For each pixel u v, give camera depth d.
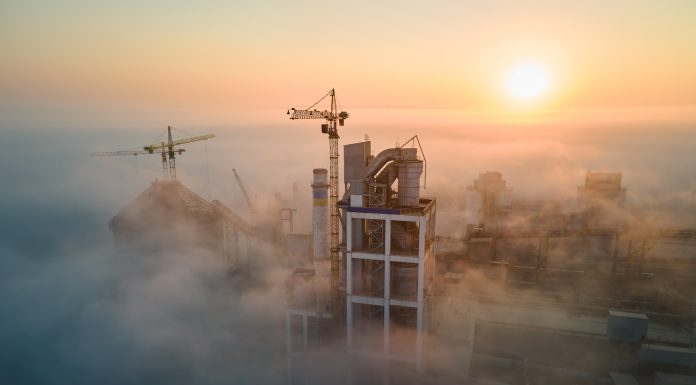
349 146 67.31
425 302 67.00
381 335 69.00
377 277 69.06
